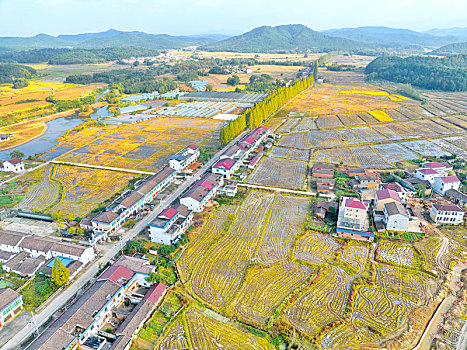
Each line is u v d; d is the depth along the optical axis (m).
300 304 60.81
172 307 60.25
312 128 177.00
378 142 153.88
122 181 113.00
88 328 52.72
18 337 54.34
